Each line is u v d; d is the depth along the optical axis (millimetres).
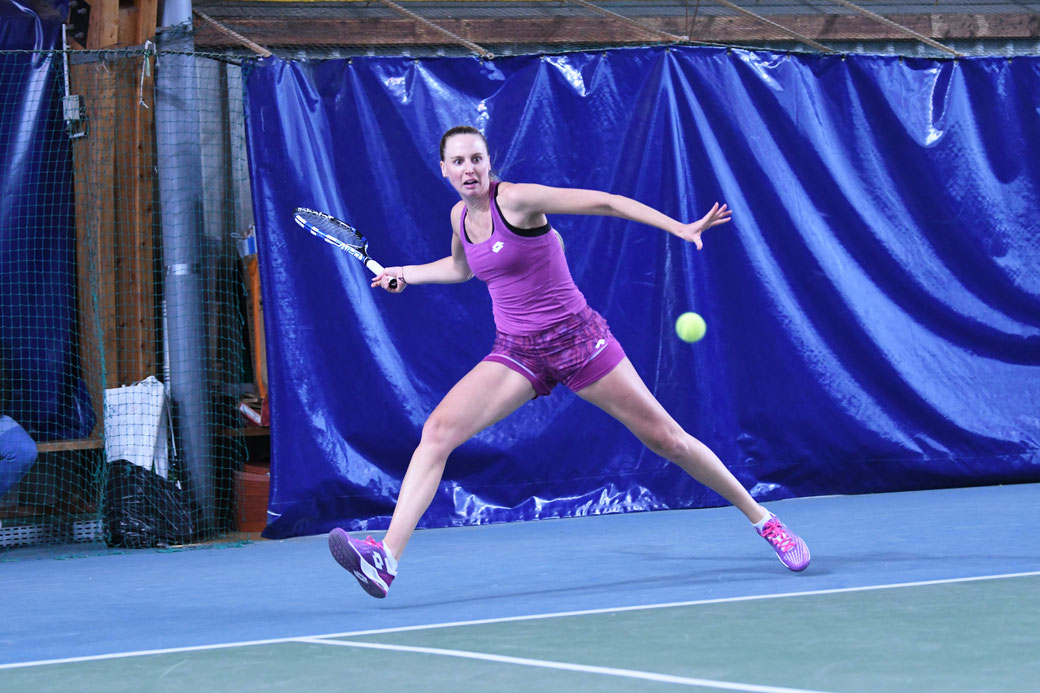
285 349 9000
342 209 9242
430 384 9344
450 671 3932
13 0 9219
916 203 10289
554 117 9602
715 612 4898
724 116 9867
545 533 8539
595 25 11555
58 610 5977
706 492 9750
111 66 9273
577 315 5602
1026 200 10500
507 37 11383
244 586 6574
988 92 10445
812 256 10008
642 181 9695
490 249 5457
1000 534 7281
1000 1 12609
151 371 9328
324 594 6133
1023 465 10266
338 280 9125
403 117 9344
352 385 9172
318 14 11039
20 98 9141
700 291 9750
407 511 5422
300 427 9008
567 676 3775
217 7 10766
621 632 4531
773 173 9938
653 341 9695
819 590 5391
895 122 10242
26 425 9367
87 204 9305
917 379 10180
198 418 9102
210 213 9547
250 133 9000
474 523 9320
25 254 9227
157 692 3805
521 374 5621
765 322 9922
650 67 9766
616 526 8758
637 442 9711
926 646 4039
